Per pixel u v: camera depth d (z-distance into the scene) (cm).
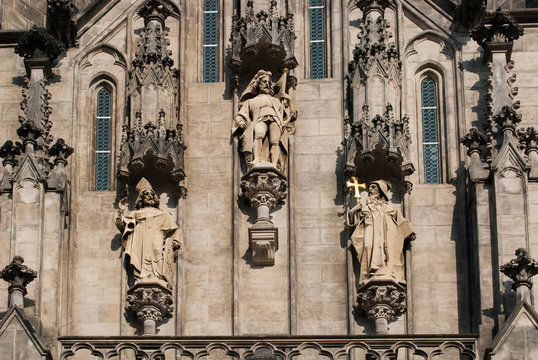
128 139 5100
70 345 4609
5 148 5016
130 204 5094
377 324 4869
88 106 5281
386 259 4931
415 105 5269
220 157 5172
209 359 4822
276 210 5069
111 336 4612
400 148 5059
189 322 4928
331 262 4991
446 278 4959
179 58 5331
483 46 5244
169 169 5094
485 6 5353
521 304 4572
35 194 4928
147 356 4572
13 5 5497
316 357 4803
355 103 5184
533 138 5006
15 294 4662
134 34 5394
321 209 5069
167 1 5425
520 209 4859
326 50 5366
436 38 5341
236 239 5016
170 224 5006
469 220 5016
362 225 4984
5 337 4562
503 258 4797
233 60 5250
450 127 5197
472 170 4956
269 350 4822
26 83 5253
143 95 5191
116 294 4969
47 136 5081
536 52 5288
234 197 5078
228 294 4962
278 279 4975
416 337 4600
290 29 5306
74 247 5034
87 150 5209
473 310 4891
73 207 5088
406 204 5053
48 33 5278
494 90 5138
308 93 5262
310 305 4938
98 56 5372
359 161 5075
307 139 5184
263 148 5119
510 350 4516
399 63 5262
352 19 5394
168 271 4950
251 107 5181
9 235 4900
